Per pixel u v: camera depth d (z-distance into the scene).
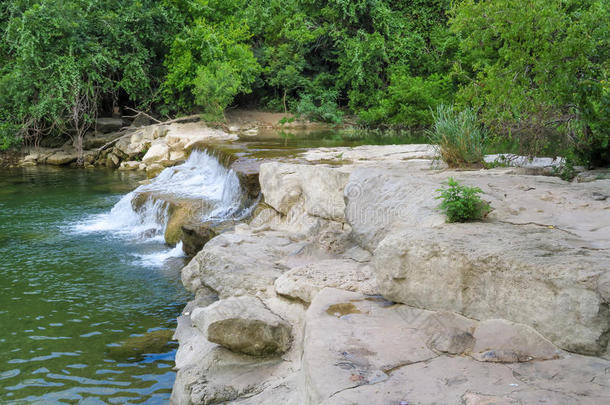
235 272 7.69
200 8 27.39
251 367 5.81
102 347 7.55
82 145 25.27
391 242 5.34
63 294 9.54
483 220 6.01
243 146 17.38
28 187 19.03
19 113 24.38
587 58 9.85
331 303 5.46
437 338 4.43
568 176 9.30
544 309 4.20
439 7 33.50
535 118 10.43
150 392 6.38
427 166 10.49
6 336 7.86
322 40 34.25
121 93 30.14
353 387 3.82
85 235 13.40
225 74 25.06
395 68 31.64
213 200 13.59
